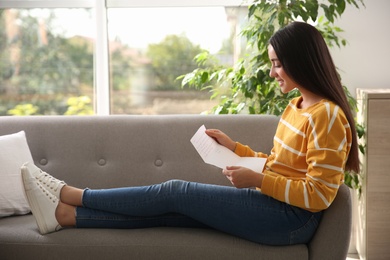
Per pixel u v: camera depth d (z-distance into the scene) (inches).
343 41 129.0
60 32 145.6
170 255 89.5
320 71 88.1
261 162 92.7
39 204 92.4
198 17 143.3
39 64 147.0
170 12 143.6
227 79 134.6
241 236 90.8
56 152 113.1
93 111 148.3
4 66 147.3
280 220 88.2
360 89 129.1
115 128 113.7
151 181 111.3
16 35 146.0
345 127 86.5
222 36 143.3
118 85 146.9
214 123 113.3
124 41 145.1
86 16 144.8
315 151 84.4
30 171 93.8
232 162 94.7
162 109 147.3
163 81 146.2
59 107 148.5
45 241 91.4
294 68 88.4
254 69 122.6
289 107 94.8
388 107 118.1
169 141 112.7
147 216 94.6
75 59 146.5
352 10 133.5
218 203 89.7
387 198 120.3
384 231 121.0
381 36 134.0
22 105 148.6
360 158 125.6
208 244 89.7
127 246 90.1
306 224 88.5
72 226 94.7
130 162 112.3
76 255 90.6
